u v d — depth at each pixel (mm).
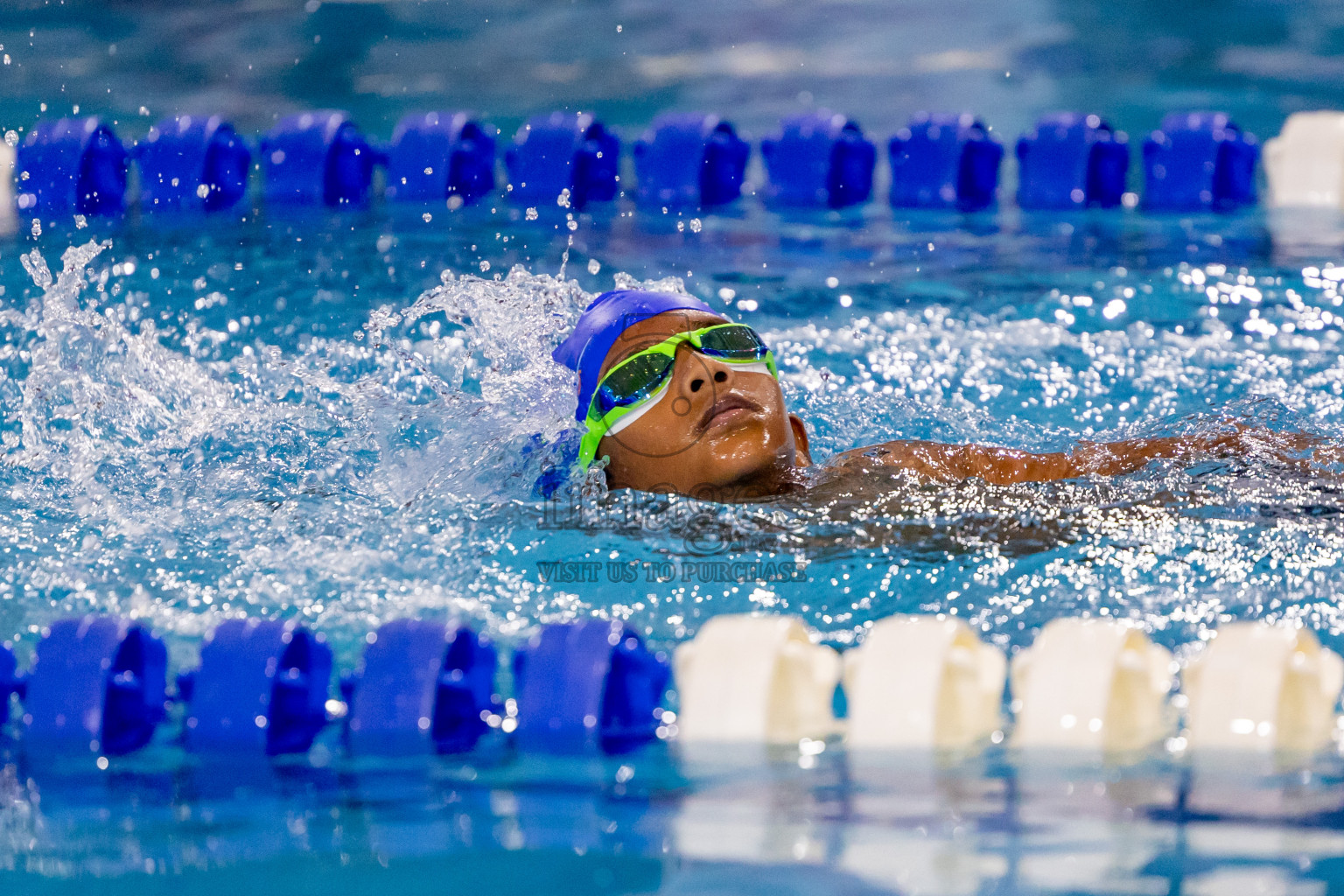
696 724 5887
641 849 4719
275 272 14266
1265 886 4281
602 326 8945
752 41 30609
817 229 16625
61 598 7273
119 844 4922
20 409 10727
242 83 26344
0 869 4730
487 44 30328
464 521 8266
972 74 27219
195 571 7613
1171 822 4820
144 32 29953
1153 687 5984
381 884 4516
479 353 11805
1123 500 8297
